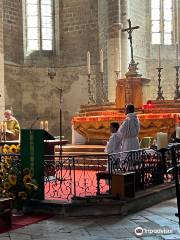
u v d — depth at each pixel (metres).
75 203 8.25
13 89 24.48
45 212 8.41
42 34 26.02
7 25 24.48
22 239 6.65
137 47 24.77
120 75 22.45
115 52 22.55
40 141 8.70
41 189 8.63
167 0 26.97
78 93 25.17
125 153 9.68
